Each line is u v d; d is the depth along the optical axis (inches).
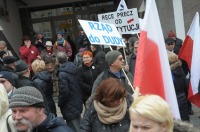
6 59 225.3
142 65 130.6
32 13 692.7
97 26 223.6
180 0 473.1
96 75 269.6
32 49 444.1
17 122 103.3
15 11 646.5
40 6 684.1
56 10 695.7
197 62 217.8
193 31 224.5
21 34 669.3
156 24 136.4
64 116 232.2
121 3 272.8
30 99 102.7
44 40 530.3
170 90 134.5
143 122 85.0
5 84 165.9
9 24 586.6
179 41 390.3
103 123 134.2
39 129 105.6
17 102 102.2
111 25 231.3
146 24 133.5
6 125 124.6
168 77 135.0
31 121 103.2
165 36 499.5
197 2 462.6
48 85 227.3
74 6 692.1
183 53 229.5
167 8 489.4
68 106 230.1
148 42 133.4
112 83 132.9
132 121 87.0
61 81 227.3
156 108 85.1
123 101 133.6
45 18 693.9
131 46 333.4
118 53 194.9
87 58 269.6
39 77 225.9
